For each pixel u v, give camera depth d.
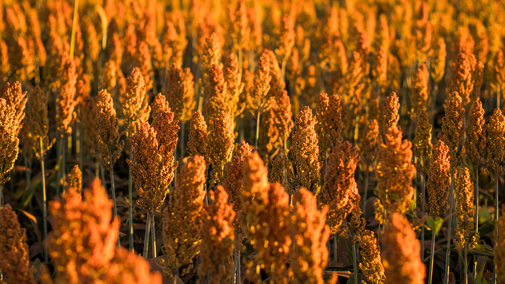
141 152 3.22
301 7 11.28
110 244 1.65
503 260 2.28
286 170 3.85
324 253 1.99
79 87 5.52
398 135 2.33
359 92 5.76
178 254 2.59
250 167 2.00
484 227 4.18
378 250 3.02
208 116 4.31
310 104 7.31
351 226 3.19
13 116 3.57
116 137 3.94
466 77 4.80
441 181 3.21
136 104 4.05
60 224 1.61
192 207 2.51
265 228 2.00
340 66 6.48
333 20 8.95
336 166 2.78
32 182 5.74
